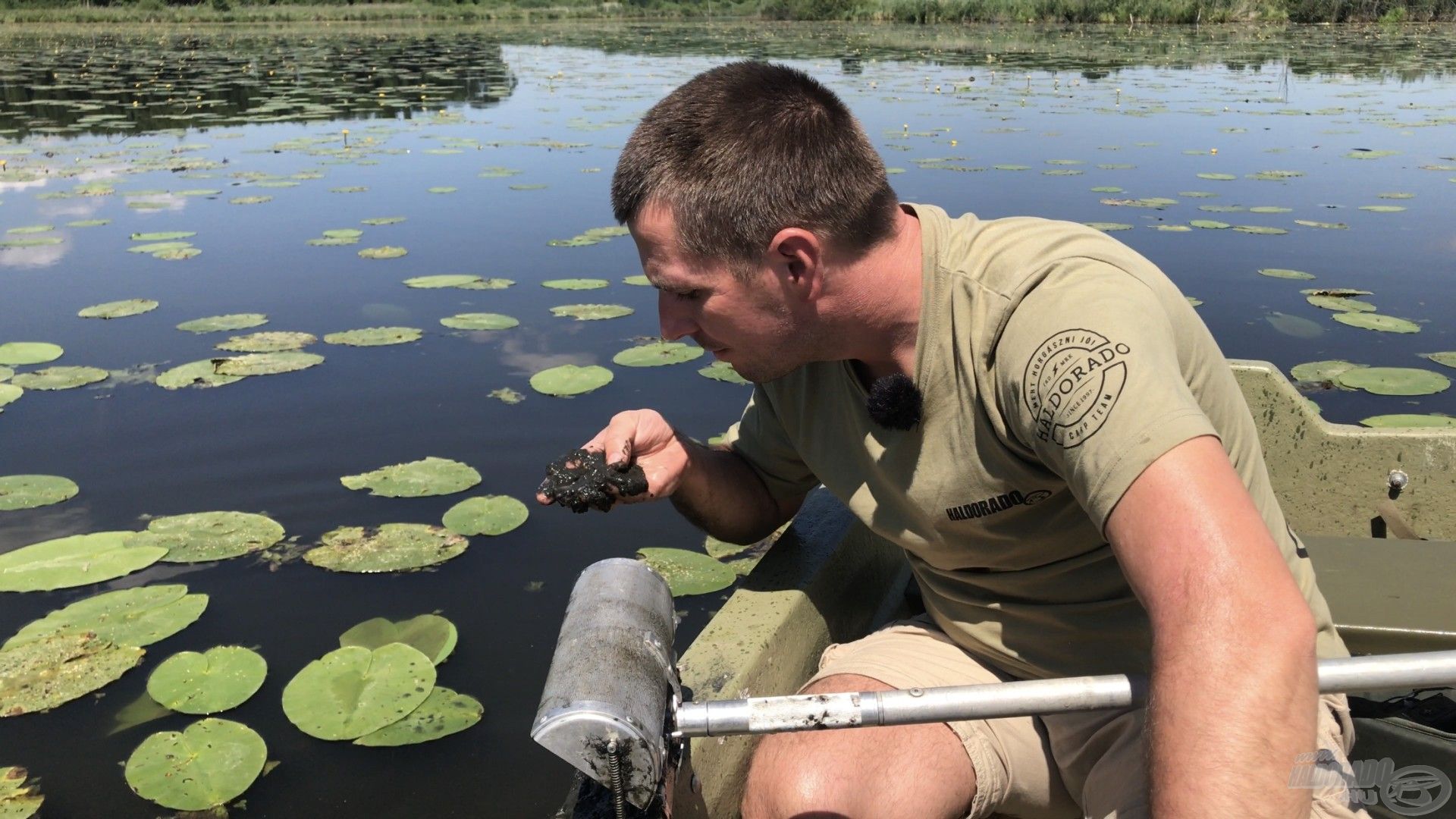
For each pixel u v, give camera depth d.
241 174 6.69
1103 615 1.23
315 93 11.33
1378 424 3.00
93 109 9.98
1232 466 0.91
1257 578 0.83
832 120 1.13
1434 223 5.29
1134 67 13.75
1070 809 1.34
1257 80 12.17
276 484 2.76
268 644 2.16
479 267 4.59
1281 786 0.79
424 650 2.14
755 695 1.44
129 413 3.14
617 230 5.21
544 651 2.14
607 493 1.38
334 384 3.37
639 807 0.95
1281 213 5.47
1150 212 5.46
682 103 1.14
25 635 2.15
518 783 1.80
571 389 3.29
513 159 7.22
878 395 1.22
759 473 1.60
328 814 1.72
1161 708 0.84
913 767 1.23
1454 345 3.66
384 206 5.76
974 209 5.46
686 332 1.21
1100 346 0.97
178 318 3.94
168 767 1.82
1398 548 1.69
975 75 12.66
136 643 2.14
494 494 2.72
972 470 1.19
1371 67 13.48
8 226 5.26
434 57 16.08
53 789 1.76
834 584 1.76
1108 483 0.92
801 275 1.13
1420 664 0.96
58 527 2.55
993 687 1.01
